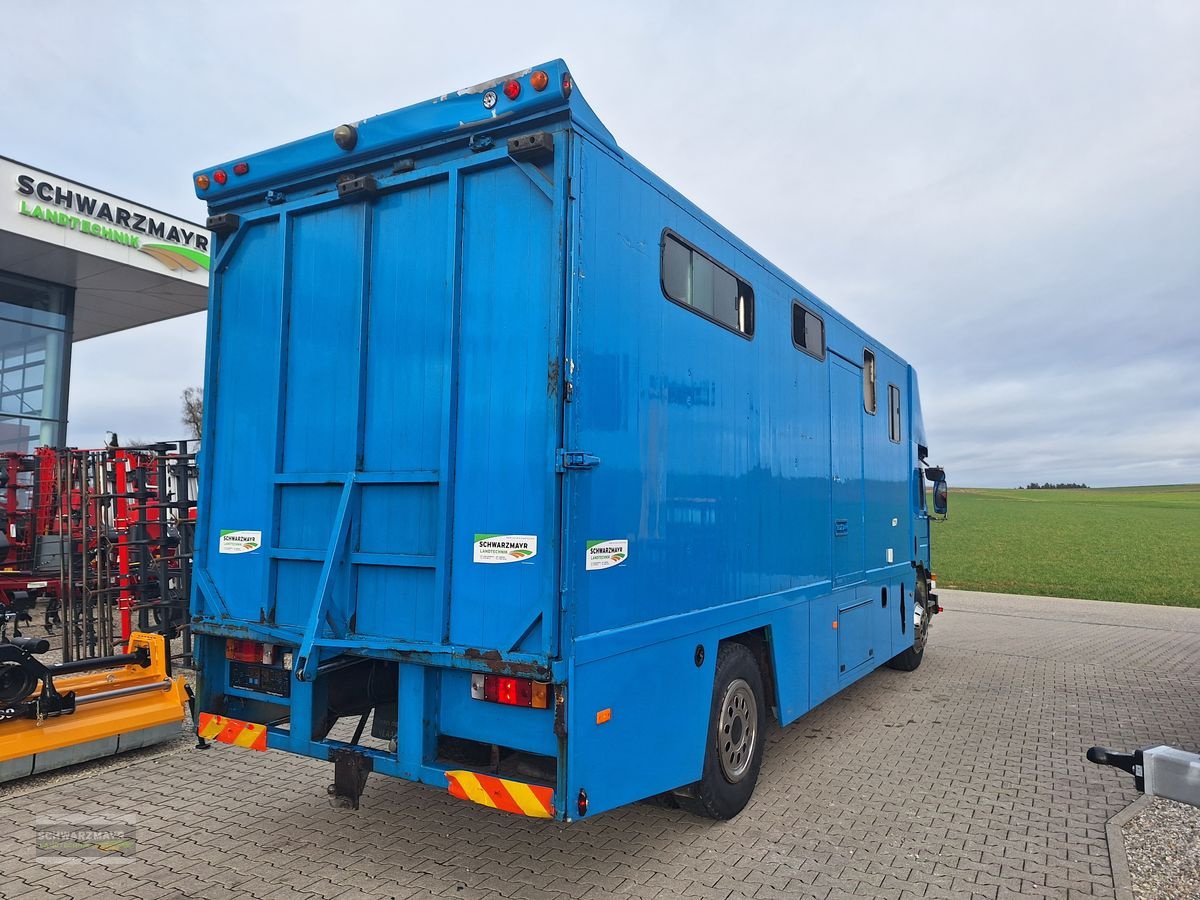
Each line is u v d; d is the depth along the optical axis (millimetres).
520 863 3781
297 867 3707
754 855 3926
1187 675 8914
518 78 3201
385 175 3699
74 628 7586
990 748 5914
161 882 3545
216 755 5418
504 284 3279
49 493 10203
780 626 4969
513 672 3031
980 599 17703
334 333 3805
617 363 3369
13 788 4758
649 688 3527
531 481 3115
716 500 4203
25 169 13008
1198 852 4020
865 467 6941
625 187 3502
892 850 4031
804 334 5602
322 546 3736
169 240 15094
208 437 4191
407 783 4895
